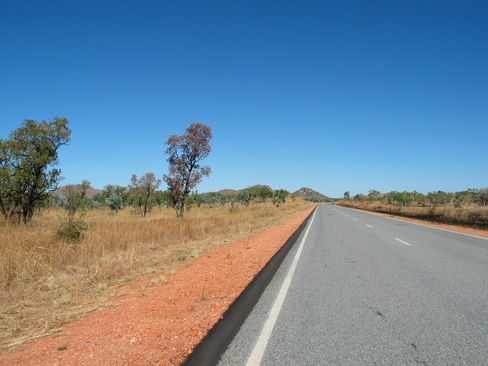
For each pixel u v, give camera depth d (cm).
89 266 812
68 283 659
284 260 909
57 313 506
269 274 733
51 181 1755
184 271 788
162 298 569
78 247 957
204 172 2469
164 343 384
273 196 8294
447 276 681
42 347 384
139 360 345
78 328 442
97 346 382
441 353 343
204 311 493
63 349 378
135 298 577
